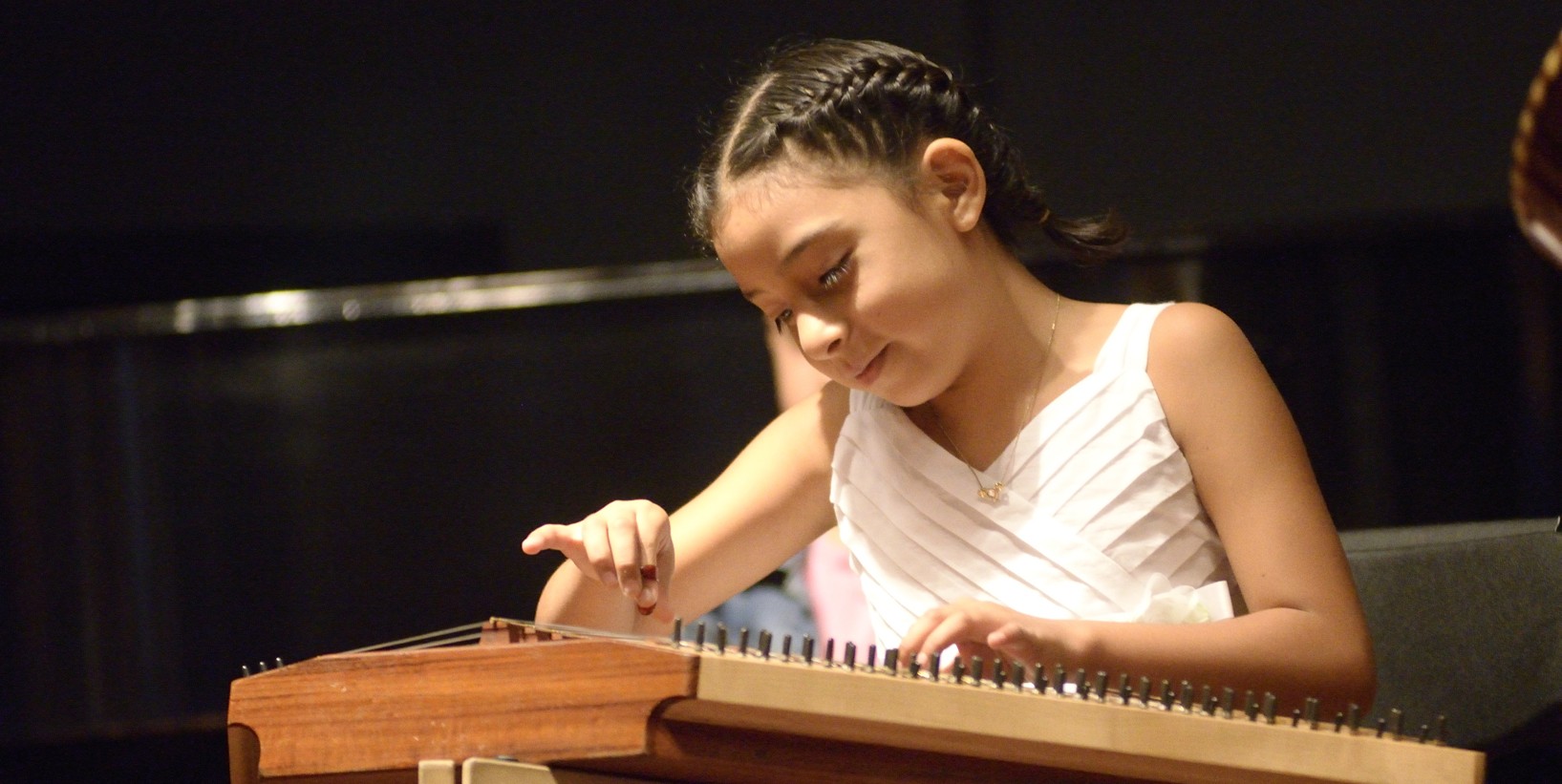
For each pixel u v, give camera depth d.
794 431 5.69
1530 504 9.94
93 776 10.94
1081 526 4.89
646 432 10.72
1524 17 11.09
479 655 3.09
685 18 13.08
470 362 10.86
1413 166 11.39
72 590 10.95
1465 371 10.04
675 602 5.46
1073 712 3.15
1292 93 11.66
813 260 4.62
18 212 13.42
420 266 13.34
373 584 10.84
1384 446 10.07
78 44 13.43
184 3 13.48
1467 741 5.38
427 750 3.12
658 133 13.12
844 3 12.75
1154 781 3.48
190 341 10.98
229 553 10.93
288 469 10.92
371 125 13.44
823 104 4.82
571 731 2.96
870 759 3.15
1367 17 11.45
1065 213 12.16
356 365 10.92
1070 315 5.25
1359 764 3.51
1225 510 4.84
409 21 13.39
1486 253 10.02
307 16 13.45
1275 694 4.29
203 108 13.48
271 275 13.41
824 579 9.20
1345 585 4.64
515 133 13.33
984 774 3.29
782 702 2.87
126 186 13.45
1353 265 10.12
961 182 4.96
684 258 13.02
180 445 10.98
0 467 10.96
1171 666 4.06
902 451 5.23
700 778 3.14
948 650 5.04
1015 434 5.12
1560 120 2.02
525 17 13.30
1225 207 11.81
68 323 10.98
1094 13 12.12
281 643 10.87
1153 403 4.93
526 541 4.48
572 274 10.82
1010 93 12.30
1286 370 10.12
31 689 10.91
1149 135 11.99
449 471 10.84
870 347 4.67
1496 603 5.46
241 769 3.40
